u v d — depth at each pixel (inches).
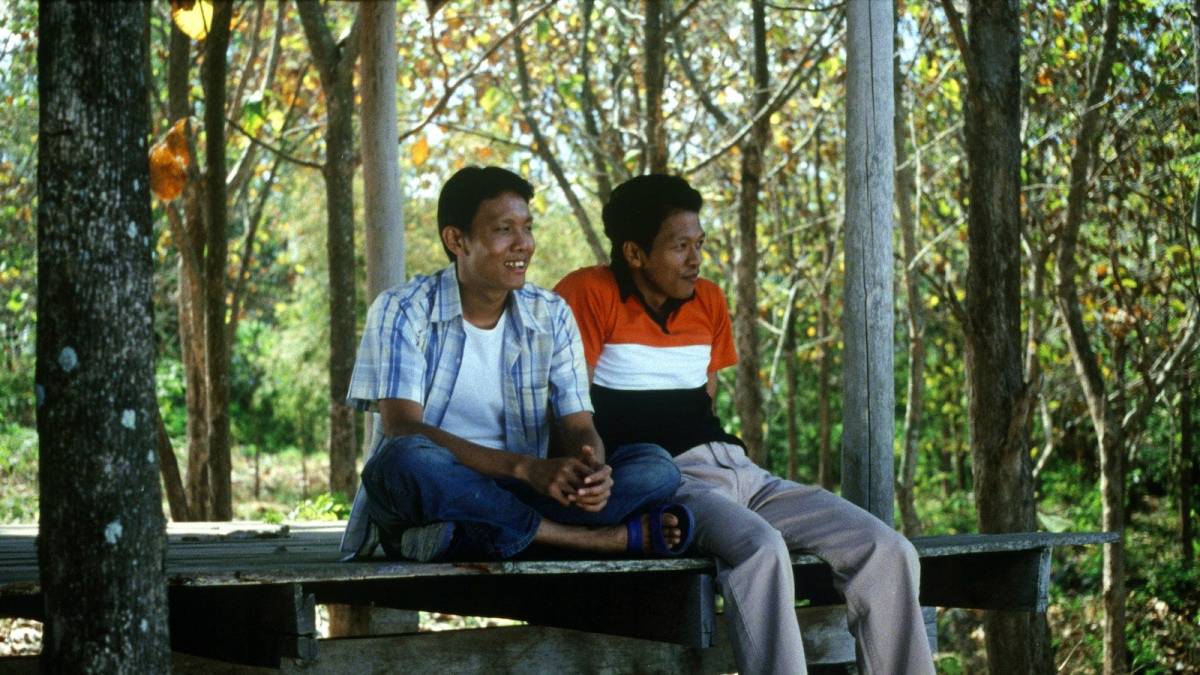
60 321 108.9
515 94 520.4
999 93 246.7
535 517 148.9
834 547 167.6
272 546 200.5
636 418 173.6
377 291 267.3
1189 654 415.5
